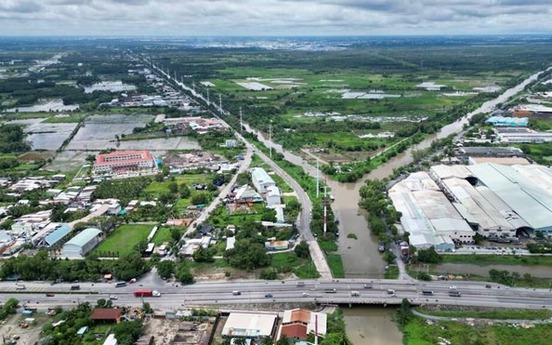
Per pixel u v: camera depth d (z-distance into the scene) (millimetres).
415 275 183000
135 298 172125
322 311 163000
